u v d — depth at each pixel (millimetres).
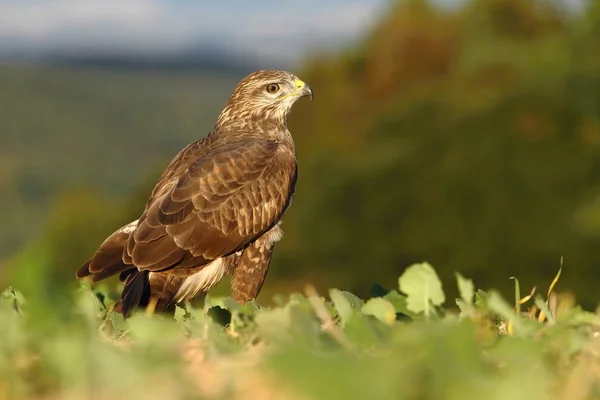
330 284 43719
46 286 5375
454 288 42125
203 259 8508
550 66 48906
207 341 5535
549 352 5379
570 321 6379
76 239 47094
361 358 4621
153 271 8227
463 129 45844
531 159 44156
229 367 4906
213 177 8664
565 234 42156
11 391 4688
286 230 45812
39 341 5074
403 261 43844
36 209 149750
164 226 8305
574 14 52312
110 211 48656
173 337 5648
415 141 46062
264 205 8875
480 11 55031
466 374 4438
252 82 9688
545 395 4398
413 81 57344
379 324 5711
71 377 4613
